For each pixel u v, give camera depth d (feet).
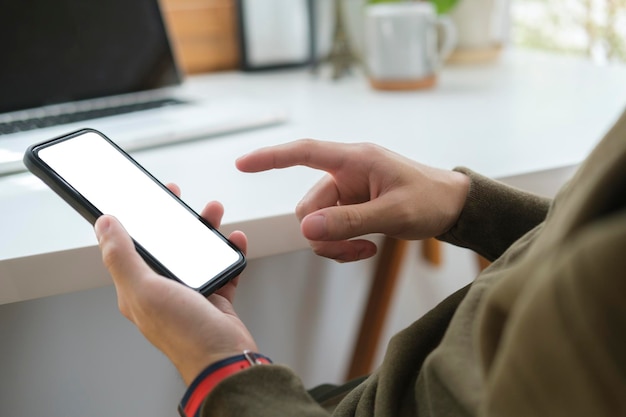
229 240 1.70
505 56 4.61
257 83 3.96
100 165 1.71
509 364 0.79
